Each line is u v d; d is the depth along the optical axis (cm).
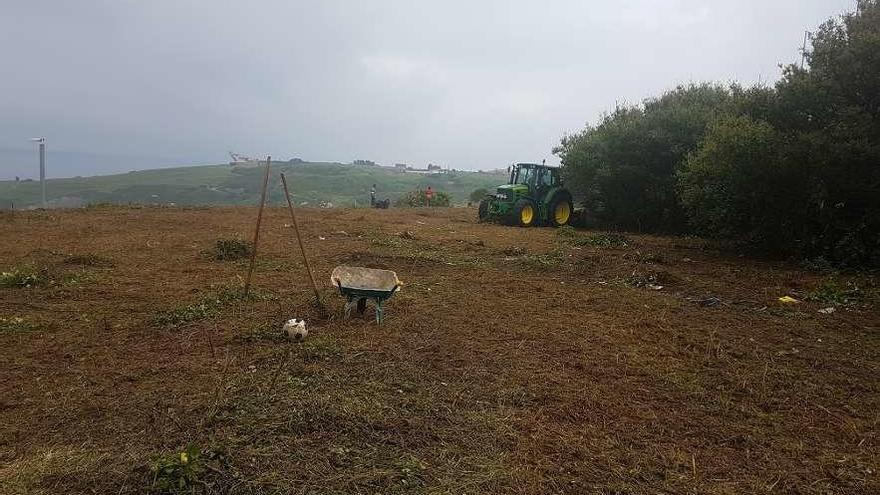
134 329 553
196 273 837
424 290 760
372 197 3131
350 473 307
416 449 338
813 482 323
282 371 442
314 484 295
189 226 1449
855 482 324
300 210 2141
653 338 578
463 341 543
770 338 591
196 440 333
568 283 849
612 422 388
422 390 423
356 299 624
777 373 488
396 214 2109
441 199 3138
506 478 312
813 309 721
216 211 1927
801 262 1050
